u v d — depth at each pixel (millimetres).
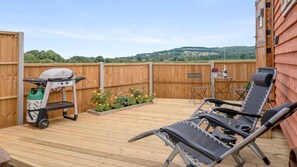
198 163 2174
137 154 3219
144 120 5277
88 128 4594
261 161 2949
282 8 3744
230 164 2848
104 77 6793
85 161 2986
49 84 4672
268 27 4906
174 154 2254
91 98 6387
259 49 5598
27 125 4855
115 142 3729
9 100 4742
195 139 2527
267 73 3305
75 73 5957
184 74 8477
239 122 3176
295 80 2879
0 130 4461
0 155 1367
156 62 8812
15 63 4785
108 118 5492
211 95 8188
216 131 2740
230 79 7941
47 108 4688
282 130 4020
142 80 8438
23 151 3334
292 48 3018
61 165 2861
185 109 6566
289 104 1905
